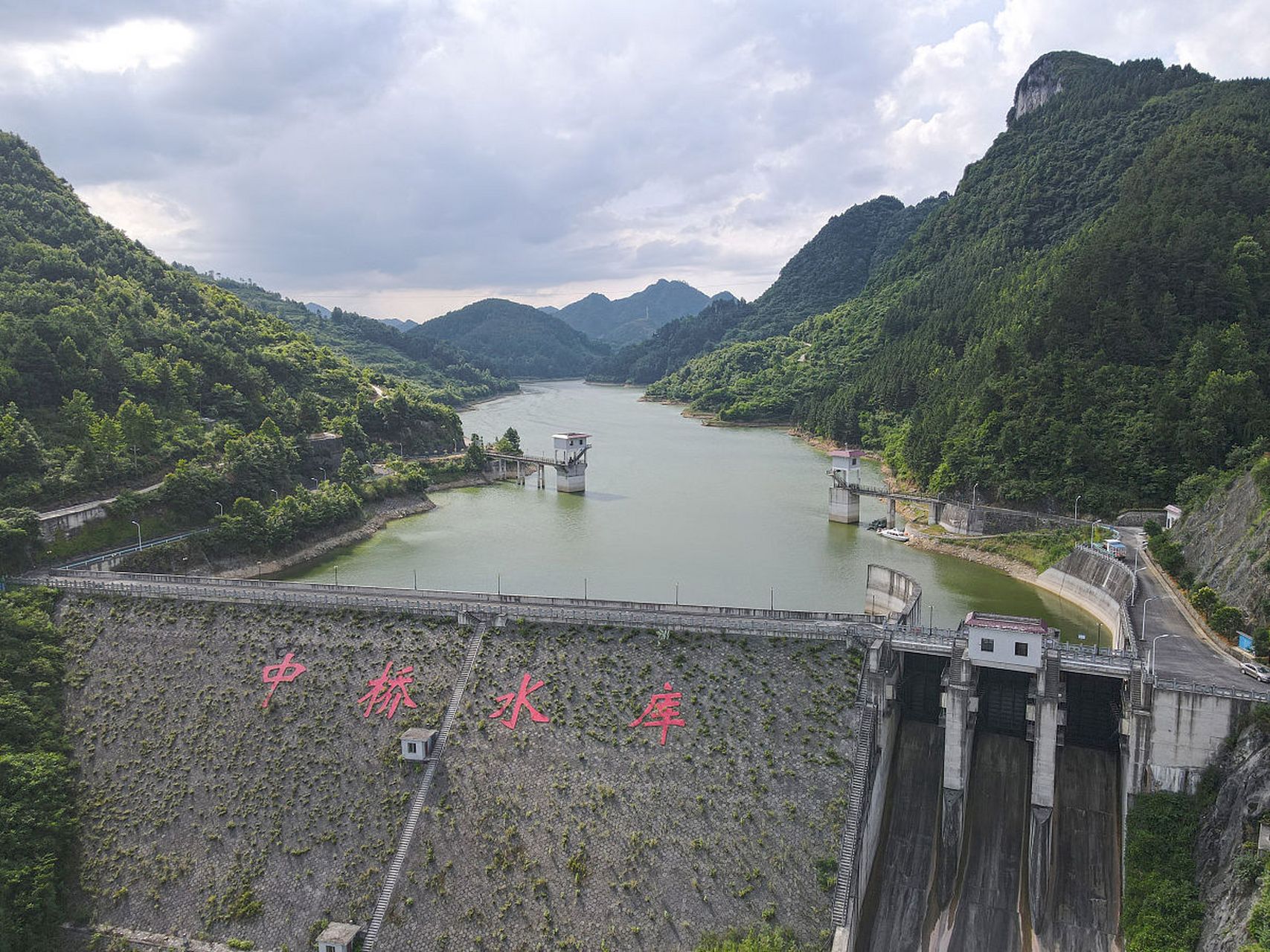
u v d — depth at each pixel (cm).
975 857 9012
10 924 8294
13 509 14425
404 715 9925
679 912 8050
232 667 10769
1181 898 7581
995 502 19450
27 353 18375
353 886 8638
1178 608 11725
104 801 9675
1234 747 8138
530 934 8081
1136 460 17325
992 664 9031
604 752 9244
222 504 18562
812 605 15175
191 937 8500
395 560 18912
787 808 8581
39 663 10912
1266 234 19262
